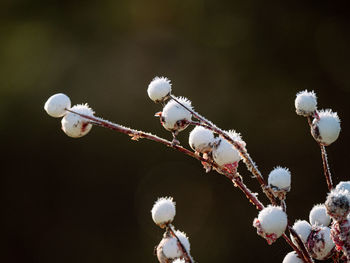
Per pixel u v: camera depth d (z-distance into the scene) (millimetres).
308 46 2111
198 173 1950
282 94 2057
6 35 2178
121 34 2205
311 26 2125
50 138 2035
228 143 593
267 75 2098
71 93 2074
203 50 2166
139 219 1982
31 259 2041
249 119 2023
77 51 2154
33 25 2197
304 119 1970
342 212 546
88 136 2023
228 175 592
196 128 603
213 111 2059
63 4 2221
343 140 1945
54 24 2199
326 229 580
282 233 553
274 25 2146
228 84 2096
